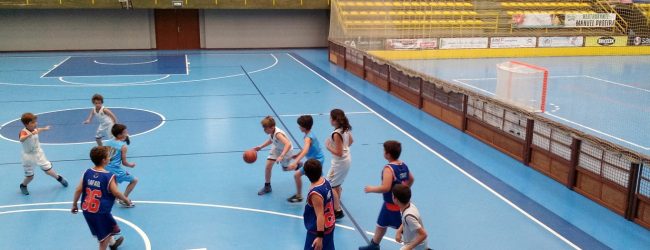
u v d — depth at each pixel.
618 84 18.52
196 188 8.70
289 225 7.41
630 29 26.69
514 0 26.28
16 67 21.59
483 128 11.59
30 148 8.20
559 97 16.17
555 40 25.91
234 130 12.26
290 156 8.20
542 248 6.82
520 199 8.41
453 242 6.95
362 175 9.41
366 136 11.89
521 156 10.26
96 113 10.50
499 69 13.11
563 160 8.99
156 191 8.55
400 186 5.36
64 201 8.15
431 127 12.79
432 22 23.78
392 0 24.33
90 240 6.93
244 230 7.24
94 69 21.30
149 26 28.02
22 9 26.20
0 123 12.61
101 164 6.13
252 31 28.92
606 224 7.54
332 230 5.57
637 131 12.45
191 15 28.30
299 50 28.81
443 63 22.91
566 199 8.45
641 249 6.80
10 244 6.78
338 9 23.31
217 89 17.28
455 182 9.13
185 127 12.48
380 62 17.50
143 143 11.16
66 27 26.95
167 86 17.72
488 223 7.54
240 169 9.63
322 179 5.48
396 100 15.84
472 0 25.05
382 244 6.85
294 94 16.52
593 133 12.25
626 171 7.67
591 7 27.11
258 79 19.22
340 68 22.03
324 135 11.91
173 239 6.95
